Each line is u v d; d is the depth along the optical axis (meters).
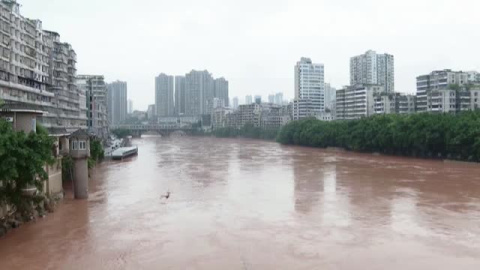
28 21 133.50
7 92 117.38
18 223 66.94
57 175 88.00
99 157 143.25
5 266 52.06
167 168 140.25
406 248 58.09
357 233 64.81
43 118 143.62
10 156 56.97
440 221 70.81
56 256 55.38
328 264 52.72
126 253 56.66
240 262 53.50
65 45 177.12
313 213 76.81
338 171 130.12
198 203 85.19
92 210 78.75
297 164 150.00
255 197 90.81
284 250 57.62
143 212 77.81
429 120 167.50
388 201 85.75
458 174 121.75
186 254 56.34
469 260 53.78
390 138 180.50
